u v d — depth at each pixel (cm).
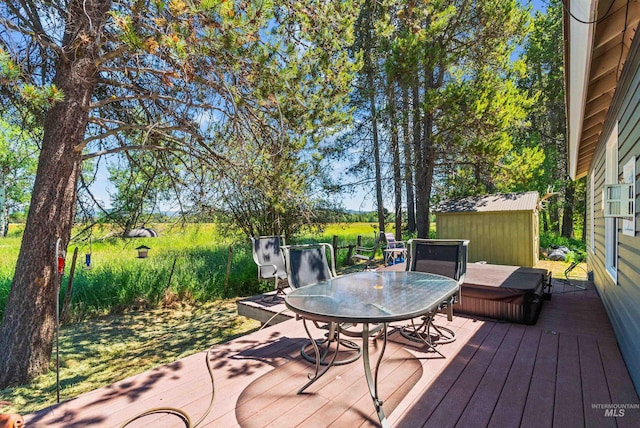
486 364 271
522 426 189
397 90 1005
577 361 274
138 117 509
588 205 744
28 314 375
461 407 209
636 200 250
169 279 689
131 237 588
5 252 959
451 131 928
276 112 418
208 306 677
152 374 267
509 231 777
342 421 199
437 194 1273
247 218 830
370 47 1020
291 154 489
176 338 504
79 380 374
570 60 271
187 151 466
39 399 333
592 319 389
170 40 268
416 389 233
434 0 821
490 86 914
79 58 370
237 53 317
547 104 1479
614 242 356
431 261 358
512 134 1245
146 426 198
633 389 228
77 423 202
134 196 572
